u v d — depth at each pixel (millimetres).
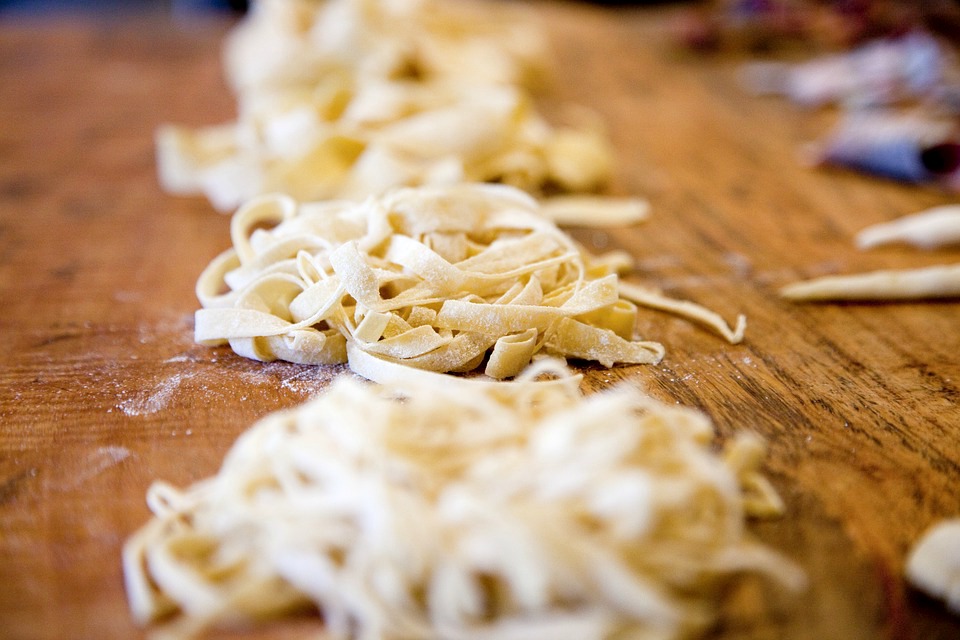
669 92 682
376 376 339
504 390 306
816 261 435
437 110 493
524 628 259
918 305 400
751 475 302
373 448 273
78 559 288
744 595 275
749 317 391
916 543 291
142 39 830
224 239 454
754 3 780
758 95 673
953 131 514
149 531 287
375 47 560
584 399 338
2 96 654
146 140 571
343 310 342
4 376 356
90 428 330
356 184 454
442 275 345
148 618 273
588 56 790
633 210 474
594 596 258
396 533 259
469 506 260
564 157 496
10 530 296
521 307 341
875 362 364
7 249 444
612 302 350
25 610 276
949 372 360
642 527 259
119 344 374
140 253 442
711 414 335
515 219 377
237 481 281
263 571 271
